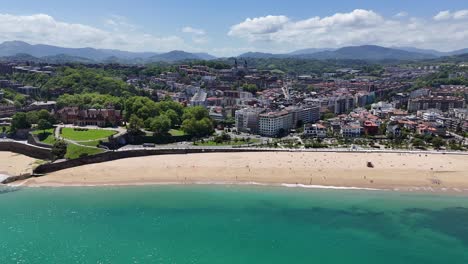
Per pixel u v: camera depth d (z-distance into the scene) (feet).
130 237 473.26
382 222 529.04
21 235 474.49
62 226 500.33
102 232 485.15
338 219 536.01
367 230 504.02
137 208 563.89
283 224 517.55
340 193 633.20
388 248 459.32
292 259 430.61
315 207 576.61
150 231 490.08
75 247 447.42
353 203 593.42
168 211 554.46
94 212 547.08
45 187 651.25
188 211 555.69
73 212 545.85
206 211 556.92
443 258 438.81
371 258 435.94
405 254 446.60
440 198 618.85
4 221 513.04
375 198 614.75
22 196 608.60
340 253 445.37
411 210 570.87
